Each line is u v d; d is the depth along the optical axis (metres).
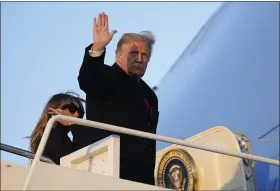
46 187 11.84
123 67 16.20
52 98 17.22
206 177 30.81
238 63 50.72
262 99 44.38
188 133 48.66
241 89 47.59
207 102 50.44
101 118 15.63
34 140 16.70
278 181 37.09
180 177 31.53
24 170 11.84
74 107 17.16
